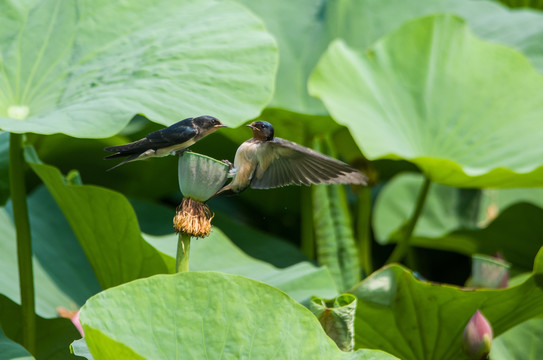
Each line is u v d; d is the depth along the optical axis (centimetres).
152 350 639
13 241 714
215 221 738
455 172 712
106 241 682
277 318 646
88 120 666
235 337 643
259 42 695
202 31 696
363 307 679
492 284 688
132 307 641
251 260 704
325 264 721
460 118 743
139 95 675
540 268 674
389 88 743
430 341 683
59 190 682
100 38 693
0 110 676
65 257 720
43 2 696
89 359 652
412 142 735
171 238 705
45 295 703
